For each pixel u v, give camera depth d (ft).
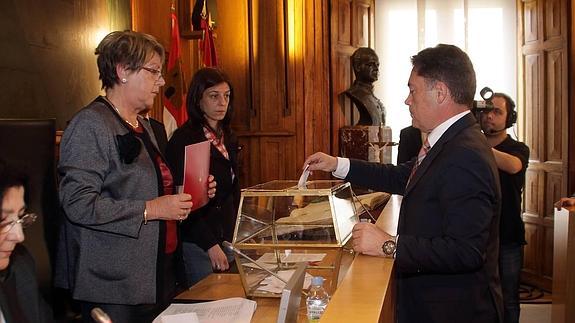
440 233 5.75
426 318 5.89
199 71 9.38
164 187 6.98
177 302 6.13
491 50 19.27
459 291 5.82
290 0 17.42
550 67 17.33
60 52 8.76
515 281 12.04
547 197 17.43
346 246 5.99
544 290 17.46
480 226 5.49
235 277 7.20
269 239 5.90
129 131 6.46
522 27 18.65
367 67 17.72
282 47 17.51
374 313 4.20
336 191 6.11
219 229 9.23
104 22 10.33
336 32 18.06
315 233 5.82
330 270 5.95
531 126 18.21
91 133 6.12
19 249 5.21
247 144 17.78
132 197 6.36
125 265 6.17
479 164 5.57
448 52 5.98
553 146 17.24
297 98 17.54
